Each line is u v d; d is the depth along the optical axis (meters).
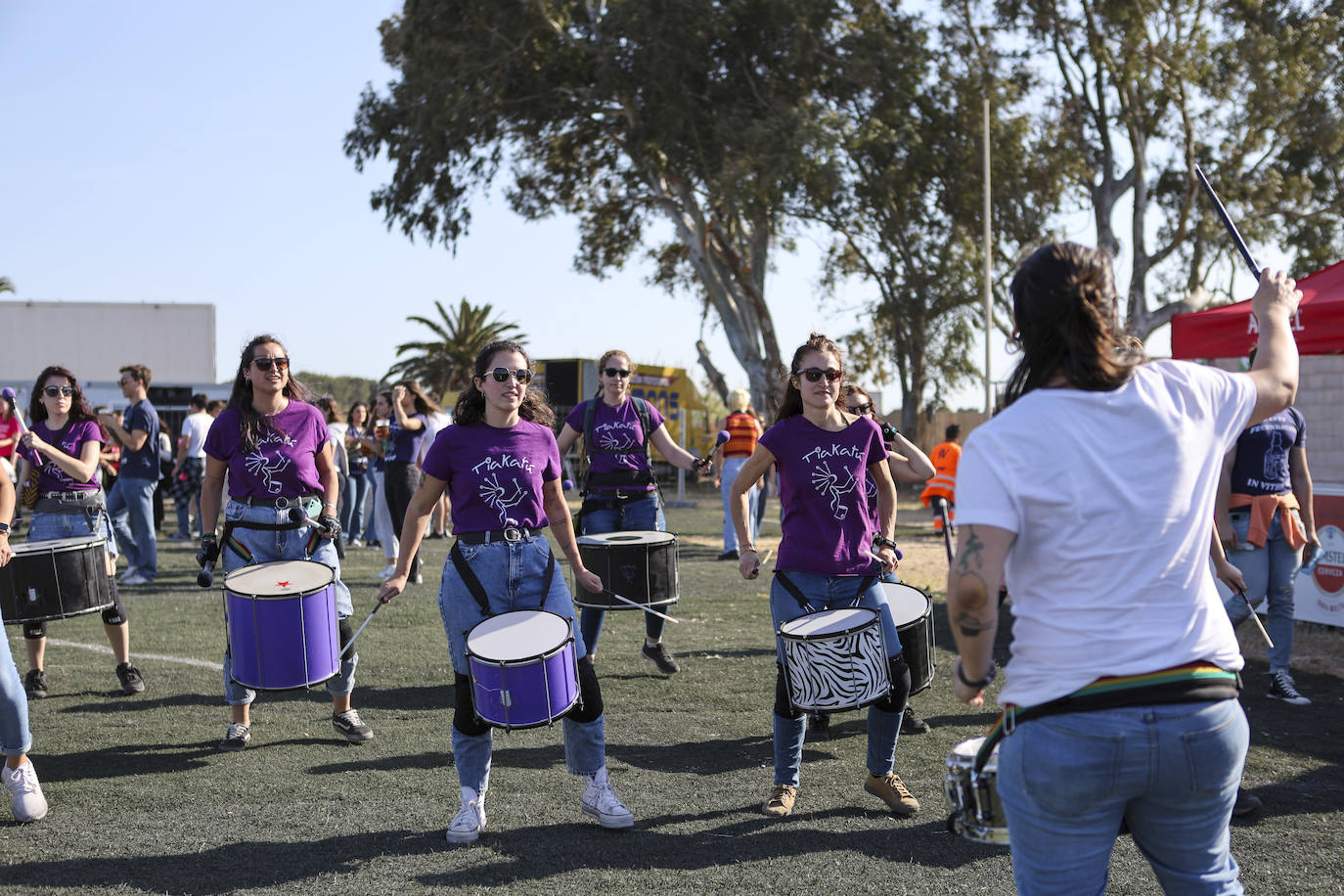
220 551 5.01
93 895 3.44
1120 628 1.91
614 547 6.25
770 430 4.38
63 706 5.89
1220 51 27.97
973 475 1.96
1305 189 29.28
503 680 3.63
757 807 4.32
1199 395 2.03
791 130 25.58
